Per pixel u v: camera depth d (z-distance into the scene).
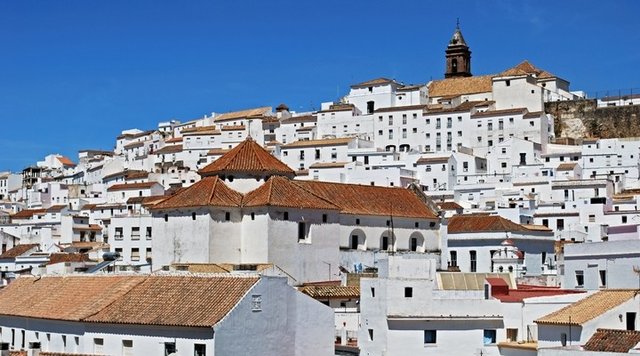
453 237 141.50
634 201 176.75
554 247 142.25
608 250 88.00
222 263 114.44
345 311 98.75
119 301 82.50
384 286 84.38
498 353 80.50
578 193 193.12
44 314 86.31
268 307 76.81
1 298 96.00
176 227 117.38
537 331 78.00
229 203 115.88
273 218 114.88
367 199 133.50
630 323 73.81
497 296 86.12
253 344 75.25
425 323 83.25
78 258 154.25
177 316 75.56
